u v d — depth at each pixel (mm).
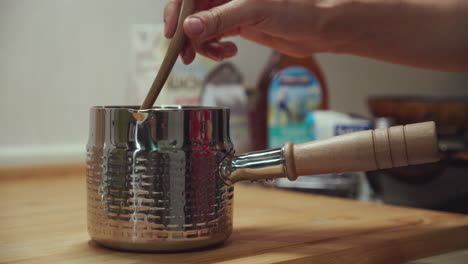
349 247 490
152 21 1036
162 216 451
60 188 805
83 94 965
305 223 599
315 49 665
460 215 643
